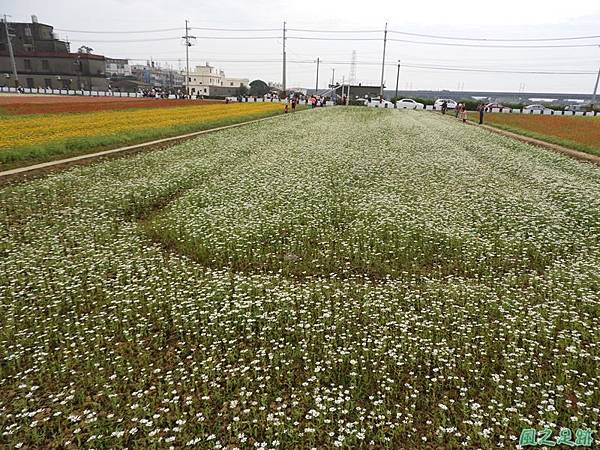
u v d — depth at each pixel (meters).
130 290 6.60
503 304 6.38
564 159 18.55
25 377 4.91
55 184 12.23
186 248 8.45
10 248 8.20
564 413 4.42
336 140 22.80
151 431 4.18
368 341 5.44
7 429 4.18
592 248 8.36
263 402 4.53
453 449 4.05
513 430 4.22
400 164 16.36
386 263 7.89
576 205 10.97
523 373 4.95
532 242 8.58
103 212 10.16
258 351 5.31
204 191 11.80
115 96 71.31
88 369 5.11
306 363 5.18
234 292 6.71
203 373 5.00
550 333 5.74
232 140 22.09
